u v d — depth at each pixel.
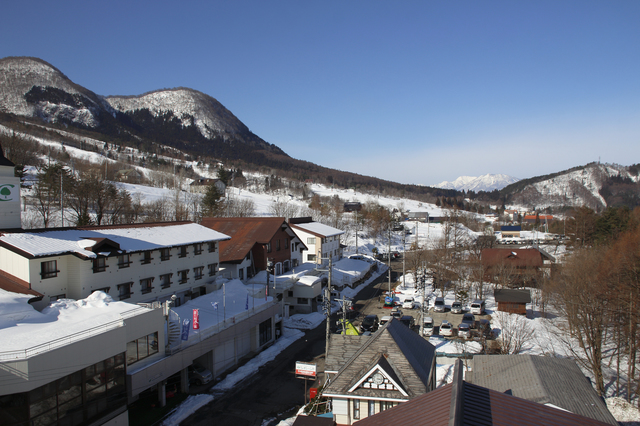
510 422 11.34
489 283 60.97
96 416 19.19
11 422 15.69
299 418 19.72
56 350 17.14
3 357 15.93
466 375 23.62
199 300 34.62
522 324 41.66
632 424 22.72
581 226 91.06
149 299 32.47
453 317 46.28
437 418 11.30
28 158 86.00
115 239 30.97
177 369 24.81
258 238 49.28
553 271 59.62
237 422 23.31
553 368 20.92
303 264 59.47
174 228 38.34
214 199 87.69
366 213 139.38
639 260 37.38
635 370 33.19
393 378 17.31
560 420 12.09
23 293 24.02
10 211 27.41
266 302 36.69
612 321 35.53
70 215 66.25
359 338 22.16
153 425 22.59
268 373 30.45
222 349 30.38
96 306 23.16
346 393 17.59
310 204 142.25
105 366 19.80
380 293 57.41
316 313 46.25
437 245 90.00
